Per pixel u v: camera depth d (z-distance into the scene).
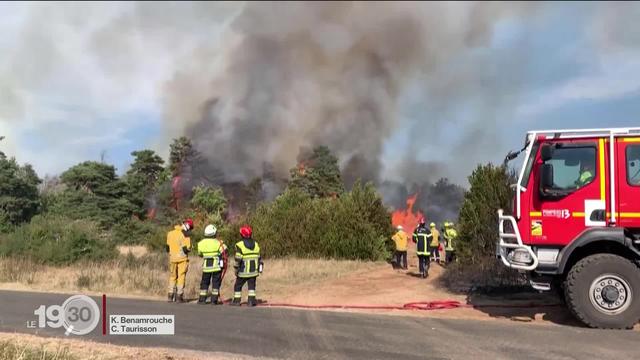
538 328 8.02
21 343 6.60
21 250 18.22
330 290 12.91
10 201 38.28
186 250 11.39
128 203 45.53
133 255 19.45
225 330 7.84
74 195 43.91
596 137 8.35
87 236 19.31
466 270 14.45
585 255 8.41
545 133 8.61
